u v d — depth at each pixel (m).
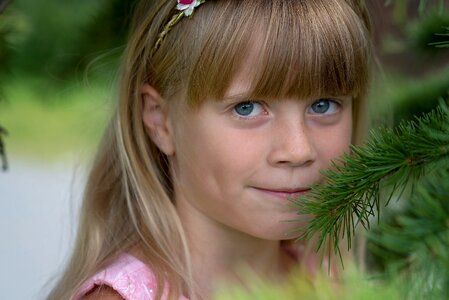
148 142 1.02
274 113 0.90
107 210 1.06
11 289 2.05
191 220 1.00
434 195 0.61
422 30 1.01
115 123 1.06
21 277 2.13
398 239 0.55
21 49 1.15
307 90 0.89
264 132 0.90
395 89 1.05
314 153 0.90
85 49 1.18
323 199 0.72
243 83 0.89
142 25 1.00
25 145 3.09
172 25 0.95
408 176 0.69
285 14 0.89
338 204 0.71
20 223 2.51
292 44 0.88
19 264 2.21
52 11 1.17
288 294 0.53
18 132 3.08
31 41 1.17
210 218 0.99
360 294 0.55
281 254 1.08
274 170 0.90
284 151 0.89
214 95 0.90
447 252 0.53
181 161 0.96
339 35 0.90
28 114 3.04
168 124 0.98
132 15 1.09
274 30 0.88
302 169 0.90
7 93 1.14
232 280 0.98
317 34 0.89
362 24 0.93
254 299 0.52
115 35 1.16
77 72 1.19
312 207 0.72
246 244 1.00
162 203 1.01
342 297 0.55
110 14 1.15
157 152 1.02
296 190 0.90
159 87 0.98
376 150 0.71
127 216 1.05
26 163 2.98
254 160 0.90
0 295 2.00
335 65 0.90
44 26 1.17
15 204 2.64
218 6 0.91
